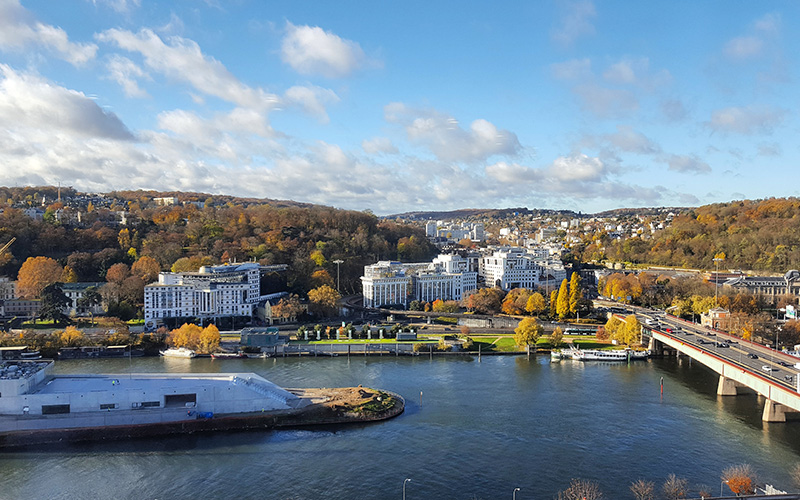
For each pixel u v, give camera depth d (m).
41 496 197.75
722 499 177.25
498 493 196.12
